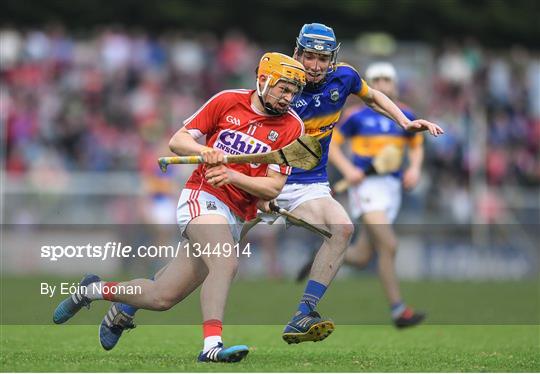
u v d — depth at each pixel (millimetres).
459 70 87750
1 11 89375
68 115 74812
